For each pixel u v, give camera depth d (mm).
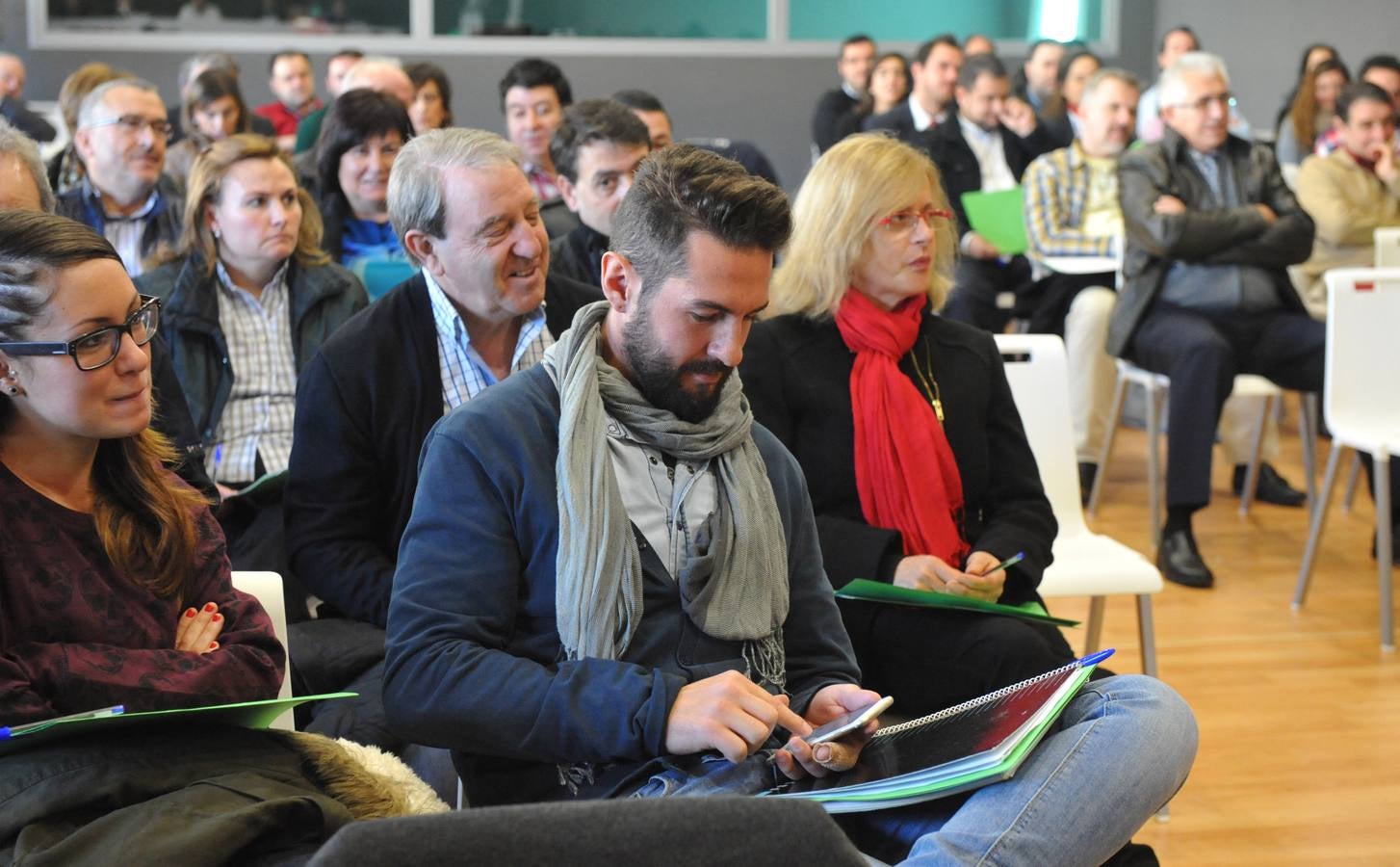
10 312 1430
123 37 8227
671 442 1575
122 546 1517
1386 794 2658
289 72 7012
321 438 2178
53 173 4051
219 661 1503
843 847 978
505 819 935
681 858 954
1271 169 4434
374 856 907
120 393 1477
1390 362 3719
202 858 1247
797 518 1720
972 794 1506
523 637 1562
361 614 2152
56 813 1311
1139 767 1502
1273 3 8766
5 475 1473
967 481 2326
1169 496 4023
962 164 5852
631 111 3150
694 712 1420
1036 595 2285
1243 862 2396
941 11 9141
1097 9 9391
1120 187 4430
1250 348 4352
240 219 2771
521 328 2293
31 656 1417
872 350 2303
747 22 8930
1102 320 4824
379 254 3631
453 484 1550
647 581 1563
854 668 1711
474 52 8609
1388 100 5094
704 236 1468
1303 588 3754
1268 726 2979
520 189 2158
